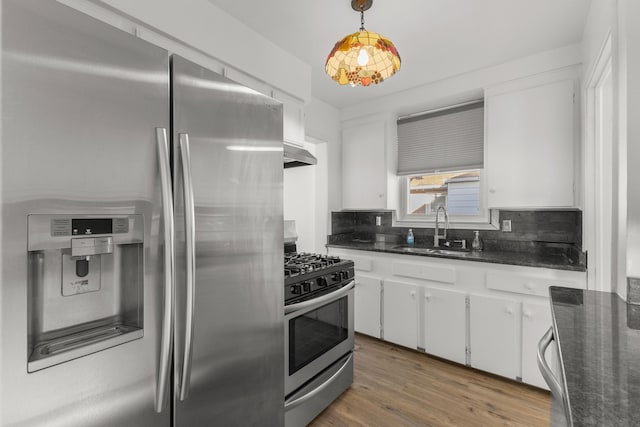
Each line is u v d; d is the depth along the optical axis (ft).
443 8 5.79
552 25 6.34
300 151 6.32
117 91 2.55
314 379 5.70
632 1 3.83
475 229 9.35
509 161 7.86
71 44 2.30
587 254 6.30
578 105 6.98
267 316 4.12
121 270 2.78
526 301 6.75
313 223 11.48
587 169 6.39
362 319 9.39
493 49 7.28
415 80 9.01
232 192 3.60
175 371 2.93
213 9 5.40
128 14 4.15
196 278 3.18
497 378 7.14
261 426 4.04
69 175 2.27
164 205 2.78
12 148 2.02
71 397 2.27
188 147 3.02
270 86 6.72
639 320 3.15
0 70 1.97
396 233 11.12
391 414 5.92
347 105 11.10
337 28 6.33
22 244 2.06
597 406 1.67
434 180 10.42
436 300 7.94
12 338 2.02
